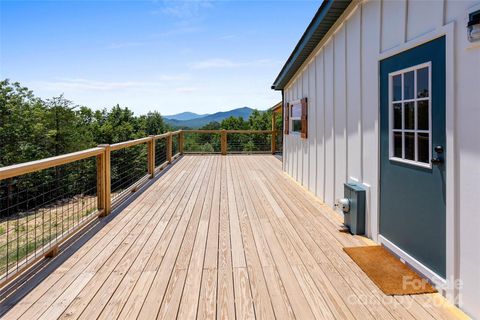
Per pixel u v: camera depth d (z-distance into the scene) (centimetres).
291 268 254
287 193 547
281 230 350
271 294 213
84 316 188
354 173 367
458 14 191
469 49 182
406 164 255
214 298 208
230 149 1268
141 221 385
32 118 2058
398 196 268
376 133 309
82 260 270
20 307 198
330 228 356
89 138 2570
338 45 420
